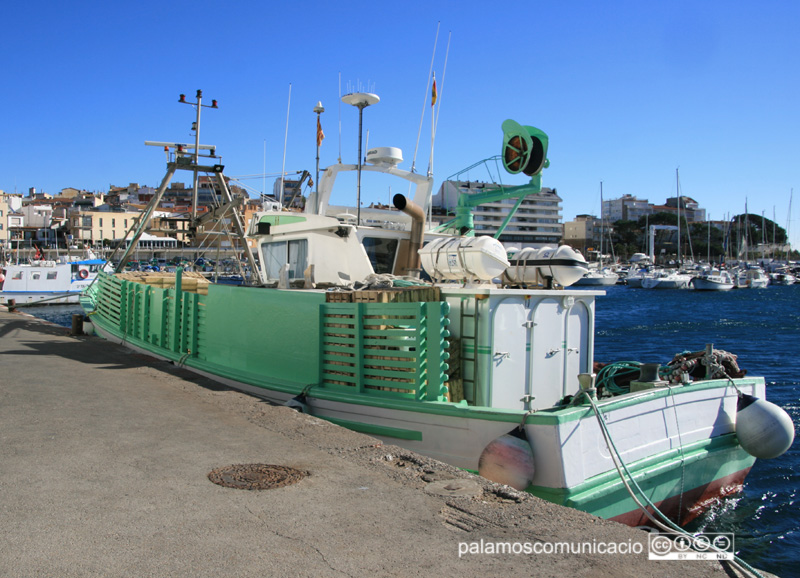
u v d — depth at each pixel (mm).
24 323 16438
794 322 38625
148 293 11664
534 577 3010
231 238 15695
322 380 7082
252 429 5719
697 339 29266
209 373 8797
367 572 3027
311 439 5383
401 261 9273
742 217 179625
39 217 98562
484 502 3986
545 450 4961
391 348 6398
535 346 6723
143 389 7582
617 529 3609
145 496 3969
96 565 3031
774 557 6211
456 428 5688
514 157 9164
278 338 7754
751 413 6371
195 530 3463
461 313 6523
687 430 6062
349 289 7332
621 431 5422
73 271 41906
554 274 7836
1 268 39281
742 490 8000
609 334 31984
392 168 10641
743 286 94250
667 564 3178
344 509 3822
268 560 3129
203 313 9586
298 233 9656
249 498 3971
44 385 7719
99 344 12477
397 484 4293
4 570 2957
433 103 10930
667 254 164250
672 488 5938
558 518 3744
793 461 9391
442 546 3338
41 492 4000
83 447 5043
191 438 5379
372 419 6309
